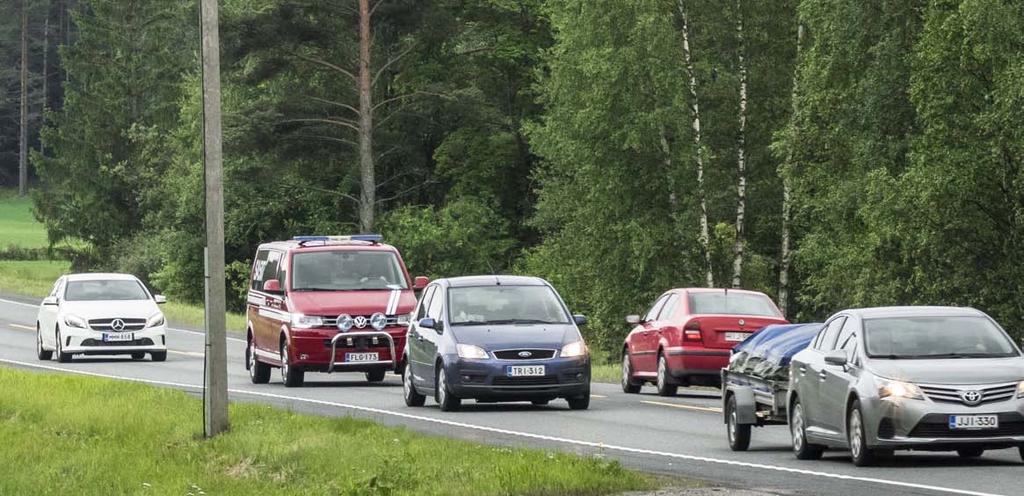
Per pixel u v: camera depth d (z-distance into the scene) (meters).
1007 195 84.00
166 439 49.00
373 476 35.44
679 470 38.09
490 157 165.50
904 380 37.78
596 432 49.22
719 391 73.38
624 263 128.88
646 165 125.94
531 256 156.75
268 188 165.50
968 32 82.69
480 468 36.53
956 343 39.53
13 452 46.66
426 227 158.38
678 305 67.69
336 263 72.00
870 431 37.88
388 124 166.12
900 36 93.88
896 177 93.62
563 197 138.88
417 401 60.41
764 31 125.12
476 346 56.47
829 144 99.94
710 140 128.12
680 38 125.38
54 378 68.75
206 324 48.78
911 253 86.38
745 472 37.47
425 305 61.50
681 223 125.44
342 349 69.50
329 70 160.25
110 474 41.75
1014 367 38.25
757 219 132.50
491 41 165.38
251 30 152.00
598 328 132.25
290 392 67.50
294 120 155.12
